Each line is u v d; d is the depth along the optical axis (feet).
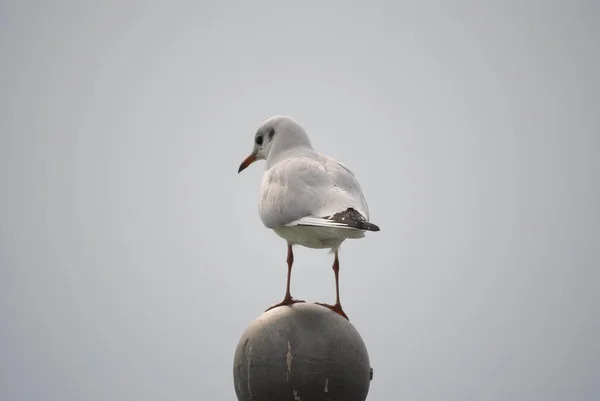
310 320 42.32
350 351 41.96
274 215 47.55
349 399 42.19
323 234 47.16
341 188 47.55
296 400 41.57
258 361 41.88
